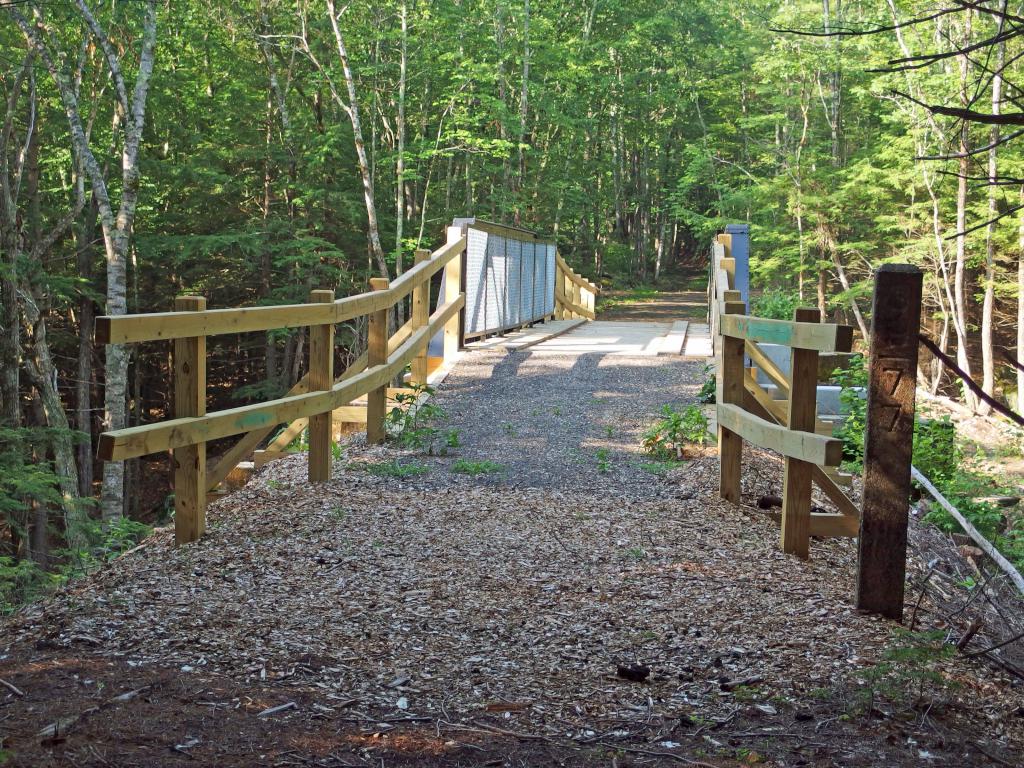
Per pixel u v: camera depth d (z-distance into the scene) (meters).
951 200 24.08
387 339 8.25
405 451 7.92
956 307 26.78
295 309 6.04
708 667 3.58
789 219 29.84
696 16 38.03
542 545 5.31
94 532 12.21
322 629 3.88
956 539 7.45
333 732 2.95
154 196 25.28
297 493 6.35
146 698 3.10
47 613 3.90
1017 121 2.28
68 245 25.20
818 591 4.57
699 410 8.88
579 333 16.55
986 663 3.85
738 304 6.41
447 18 26.08
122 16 22.72
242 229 25.64
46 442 15.23
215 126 27.77
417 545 5.24
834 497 5.90
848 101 31.81
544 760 2.81
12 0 17.94
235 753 2.75
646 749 2.90
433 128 31.36
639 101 40.38
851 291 26.11
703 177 34.50
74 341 24.53
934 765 2.83
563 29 37.06
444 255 11.23
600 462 7.52
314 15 27.25
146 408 30.64
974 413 18.08
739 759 2.84
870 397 4.18
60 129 22.30
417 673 3.47
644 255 47.72
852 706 3.21
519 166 32.53
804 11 27.94
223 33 28.31
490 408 9.76
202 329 5.09
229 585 4.43
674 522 5.88
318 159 24.22
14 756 2.60
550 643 3.82
